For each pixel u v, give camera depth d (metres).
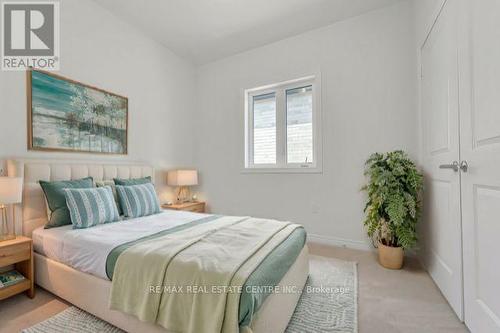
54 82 2.21
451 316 1.53
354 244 2.78
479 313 1.28
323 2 2.53
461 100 1.47
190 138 3.90
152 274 1.21
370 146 2.69
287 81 3.20
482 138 1.25
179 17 2.79
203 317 1.04
